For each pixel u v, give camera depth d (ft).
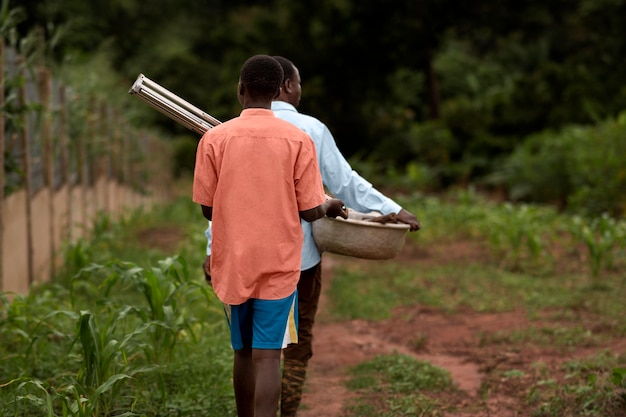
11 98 21.56
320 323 23.17
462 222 40.09
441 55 106.93
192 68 105.40
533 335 20.51
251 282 11.09
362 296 25.91
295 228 11.33
